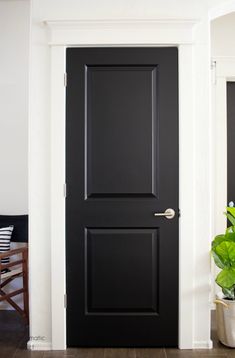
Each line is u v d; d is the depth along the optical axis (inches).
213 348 84.8
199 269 85.0
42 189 85.4
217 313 87.0
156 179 85.6
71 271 85.7
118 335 86.0
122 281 85.7
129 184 85.5
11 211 109.9
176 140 85.2
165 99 85.1
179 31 83.8
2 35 108.2
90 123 85.7
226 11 86.0
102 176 85.7
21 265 106.5
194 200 85.1
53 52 84.4
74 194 85.4
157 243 85.8
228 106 116.0
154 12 84.0
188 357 80.7
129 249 85.7
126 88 85.7
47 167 85.4
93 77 85.5
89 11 84.1
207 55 84.5
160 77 85.2
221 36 109.3
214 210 110.7
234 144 116.3
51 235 84.7
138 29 83.9
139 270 85.7
